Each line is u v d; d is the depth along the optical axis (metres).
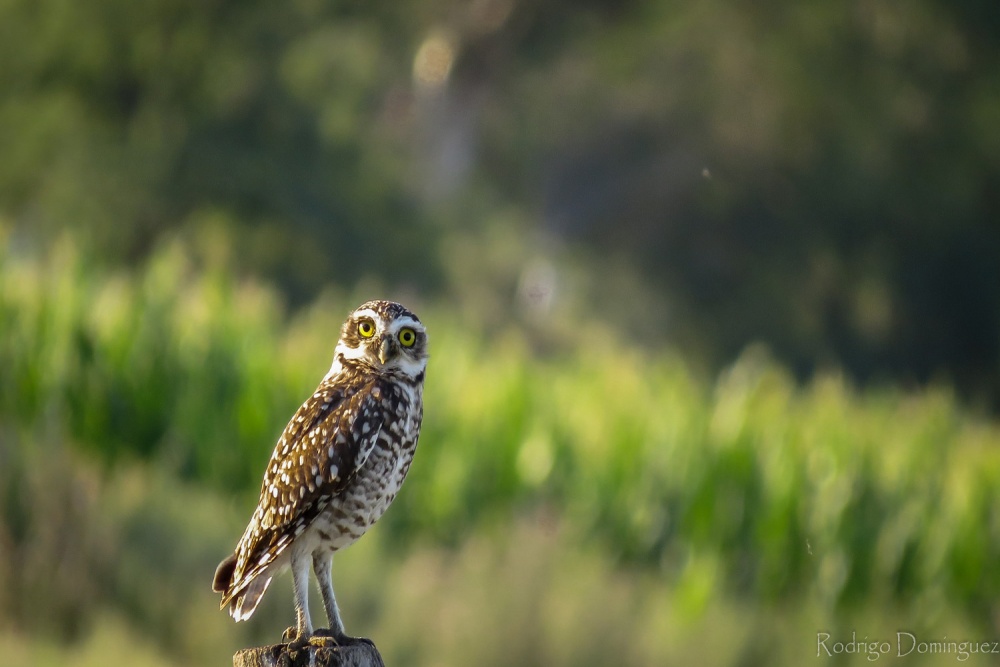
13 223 28.66
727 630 13.78
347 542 6.71
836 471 15.87
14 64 30.17
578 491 16.66
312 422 6.71
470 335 20.86
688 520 16.11
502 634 12.67
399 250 33.12
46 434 14.60
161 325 16.22
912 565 15.65
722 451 16.16
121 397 15.78
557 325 35.66
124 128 30.48
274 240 30.67
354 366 6.98
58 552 12.35
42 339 15.69
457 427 16.73
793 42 37.97
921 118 38.50
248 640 12.16
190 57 30.69
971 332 39.91
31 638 11.84
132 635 11.95
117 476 14.53
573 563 14.72
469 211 38.53
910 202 38.59
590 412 17.28
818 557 15.66
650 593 15.15
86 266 16.91
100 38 30.06
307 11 34.53
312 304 30.02
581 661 12.70
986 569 15.61
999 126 38.34
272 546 6.57
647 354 36.53
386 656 12.20
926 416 18.28
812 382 37.09
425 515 16.11
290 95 32.34
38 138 29.38
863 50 38.19
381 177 34.19
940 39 38.50
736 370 17.81
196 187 30.19
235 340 16.47
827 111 38.41
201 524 13.70
